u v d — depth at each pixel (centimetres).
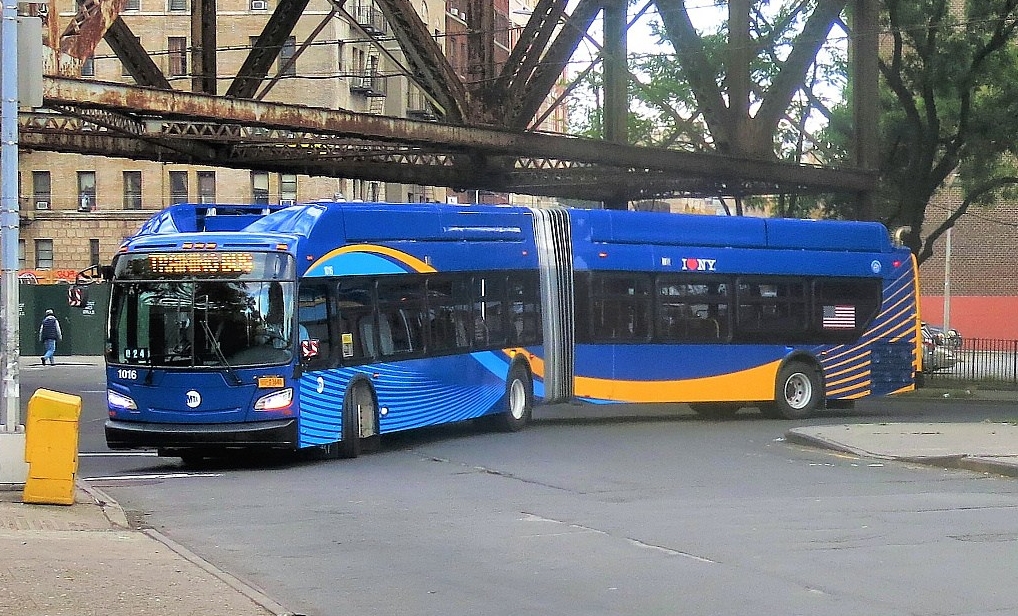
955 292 7144
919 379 2869
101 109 2242
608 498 1469
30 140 2702
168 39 6900
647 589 946
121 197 7188
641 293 2541
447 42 7744
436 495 1498
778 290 2703
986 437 2048
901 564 1036
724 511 1350
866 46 3531
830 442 2014
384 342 2017
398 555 1101
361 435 1944
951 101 4219
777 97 3378
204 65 2647
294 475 1714
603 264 2492
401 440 2195
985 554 1080
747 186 3656
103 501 1397
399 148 2884
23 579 938
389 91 7162
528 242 2400
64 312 5844
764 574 997
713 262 2627
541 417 2812
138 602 877
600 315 2488
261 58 2795
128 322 1827
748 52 3347
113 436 1806
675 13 3394
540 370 2414
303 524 1281
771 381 2686
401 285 2067
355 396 1931
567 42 3014
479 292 2269
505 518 1312
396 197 7344
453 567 1043
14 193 1404
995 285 7081
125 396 1819
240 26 6769
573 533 1208
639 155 3100
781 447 2069
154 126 2520
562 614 867
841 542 1144
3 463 1405
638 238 2541
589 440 2186
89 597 888
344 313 1925
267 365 1786
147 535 1198
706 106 3362
